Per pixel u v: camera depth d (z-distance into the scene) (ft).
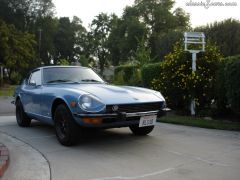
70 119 18.44
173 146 19.20
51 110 20.33
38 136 22.39
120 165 15.46
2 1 170.30
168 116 31.53
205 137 21.83
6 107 44.14
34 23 199.72
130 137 21.76
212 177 13.74
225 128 24.76
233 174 14.12
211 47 33.22
